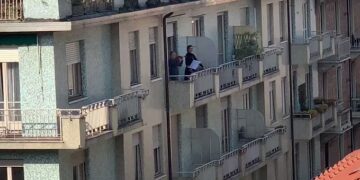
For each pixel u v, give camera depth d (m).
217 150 69.94
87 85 59.31
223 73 71.75
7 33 56.22
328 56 89.75
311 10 89.38
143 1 64.06
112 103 58.69
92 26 58.47
